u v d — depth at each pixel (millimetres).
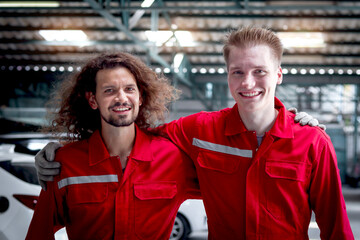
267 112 1850
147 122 2166
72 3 8867
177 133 2041
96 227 1835
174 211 1968
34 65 14320
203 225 4875
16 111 14211
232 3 9055
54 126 2129
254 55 1753
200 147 1960
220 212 1902
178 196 1962
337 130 16250
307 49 12281
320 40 11141
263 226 1809
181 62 12492
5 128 5492
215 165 1903
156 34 8617
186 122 2061
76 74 2004
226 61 1854
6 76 14898
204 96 16812
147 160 1892
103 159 1856
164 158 1948
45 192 1924
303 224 1833
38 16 9945
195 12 9820
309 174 1802
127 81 1824
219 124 1969
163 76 2172
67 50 12664
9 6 6277
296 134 1835
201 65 14117
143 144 1921
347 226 1789
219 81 14930
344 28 10391
